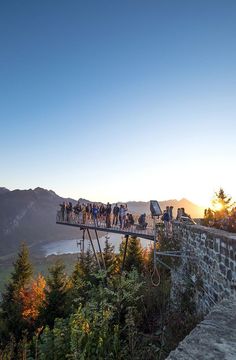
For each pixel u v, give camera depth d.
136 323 11.04
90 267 29.86
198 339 3.08
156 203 13.11
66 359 8.26
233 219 9.83
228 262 7.26
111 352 8.16
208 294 8.86
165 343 8.73
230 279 7.13
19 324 22.52
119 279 13.57
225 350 2.87
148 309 12.32
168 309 11.83
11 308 26.50
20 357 10.66
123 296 12.27
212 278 8.48
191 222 13.02
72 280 30.19
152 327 11.02
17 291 33.28
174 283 13.12
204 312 9.17
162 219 16.77
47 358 8.65
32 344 11.17
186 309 10.50
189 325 8.74
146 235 19.41
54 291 21.52
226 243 7.39
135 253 30.25
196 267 10.25
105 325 9.43
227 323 3.44
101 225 24.44
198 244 10.05
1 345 20.22
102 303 11.27
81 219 26.66
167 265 13.38
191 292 10.66
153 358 8.38
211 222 11.56
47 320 20.59
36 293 33.28
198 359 2.72
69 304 20.00
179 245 13.09
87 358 7.91
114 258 32.06
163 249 14.52
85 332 8.57
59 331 8.81
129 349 8.56
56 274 22.42
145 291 13.31
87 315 9.99
